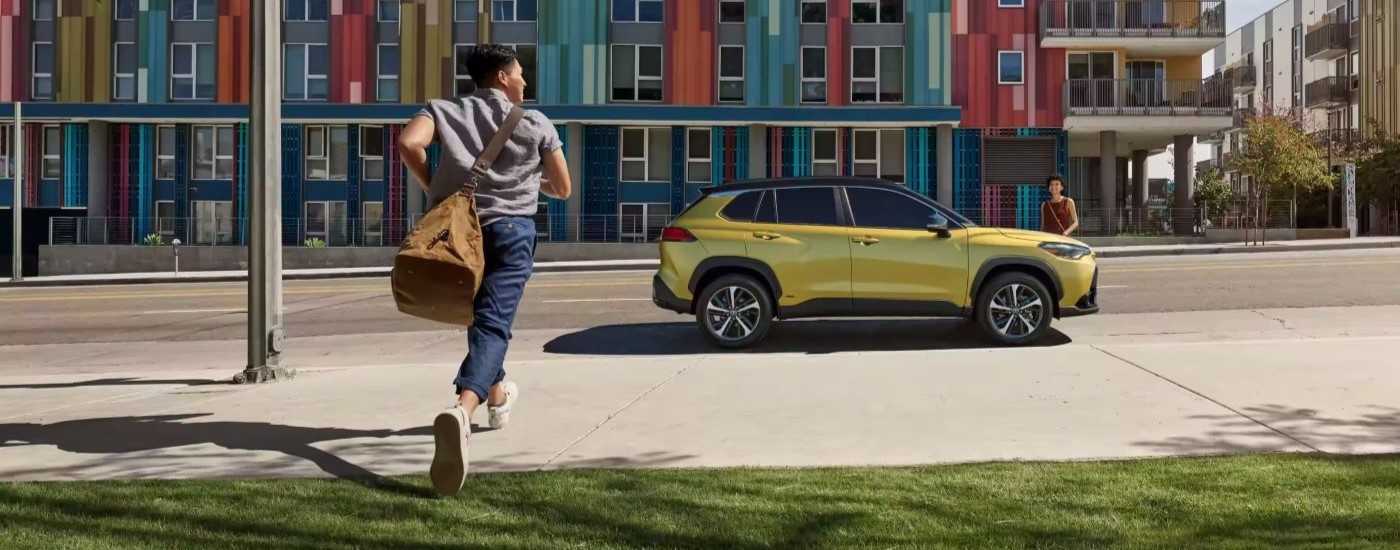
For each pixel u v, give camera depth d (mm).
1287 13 61969
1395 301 12883
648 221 35375
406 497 4152
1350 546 3328
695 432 5477
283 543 3531
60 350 12156
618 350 10289
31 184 35656
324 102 35031
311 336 12688
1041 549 3369
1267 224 36531
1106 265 20703
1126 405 5996
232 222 34750
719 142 35438
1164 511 3775
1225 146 68438
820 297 9680
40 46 35562
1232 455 4695
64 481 4480
